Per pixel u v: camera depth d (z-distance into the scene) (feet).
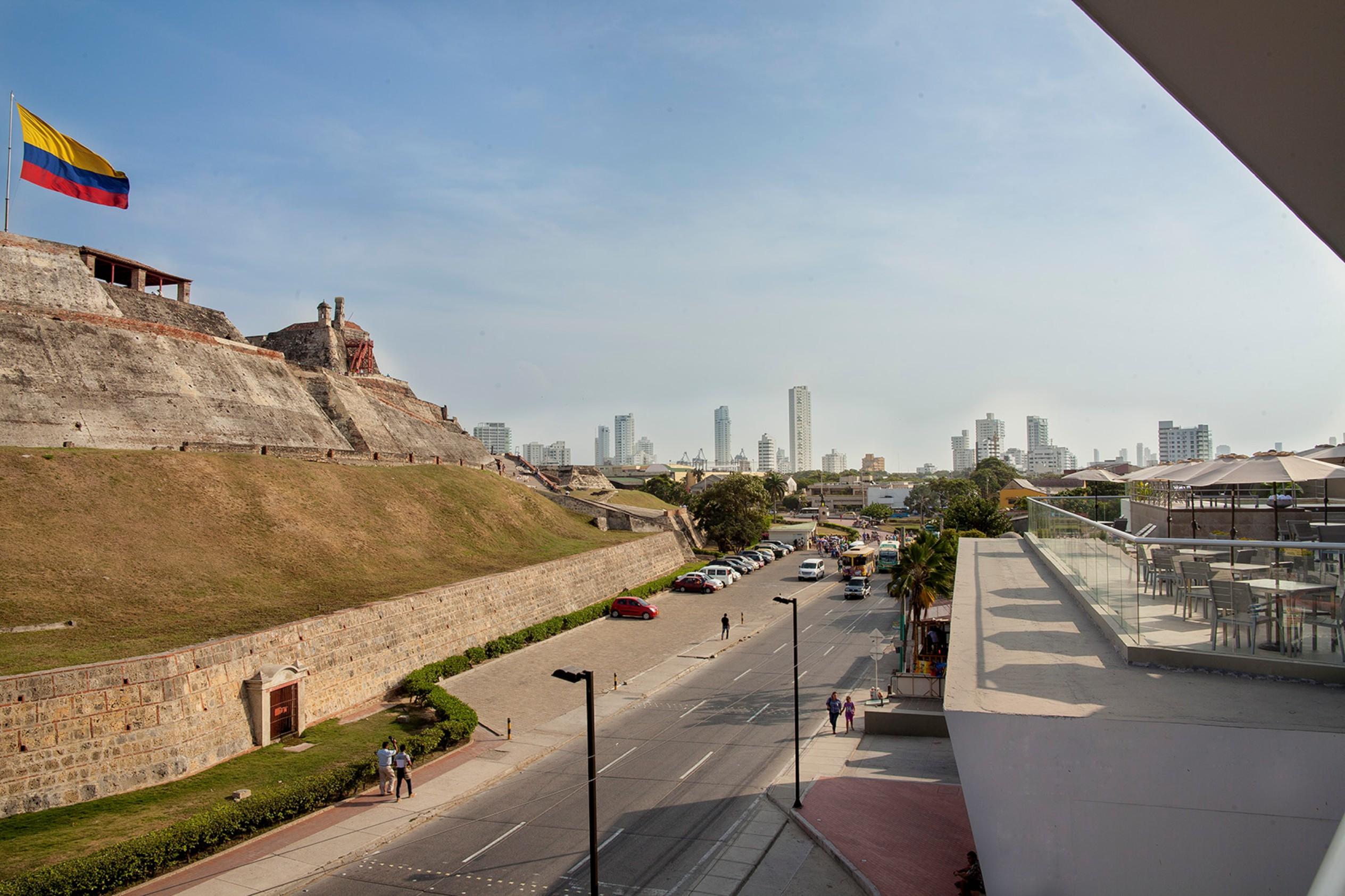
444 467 207.92
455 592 130.52
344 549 135.95
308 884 62.90
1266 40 24.79
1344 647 40.78
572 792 82.02
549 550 184.44
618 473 652.07
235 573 112.16
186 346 162.30
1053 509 83.56
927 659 123.24
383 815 75.92
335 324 242.17
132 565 102.01
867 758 92.02
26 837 63.21
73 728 71.05
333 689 100.89
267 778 78.74
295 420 176.55
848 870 65.16
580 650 142.41
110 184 150.10
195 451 141.59
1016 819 37.22
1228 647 44.14
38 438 120.57
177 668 80.02
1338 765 33.60
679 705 112.16
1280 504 91.09
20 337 130.41
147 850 61.87
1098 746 36.35
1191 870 34.99
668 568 233.76
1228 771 34.78
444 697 103.04
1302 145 28.25
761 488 287.48
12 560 92.73
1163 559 48.47
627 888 62.95
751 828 73.67
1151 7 25.77
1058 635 53.78
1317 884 15.17
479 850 69.15
